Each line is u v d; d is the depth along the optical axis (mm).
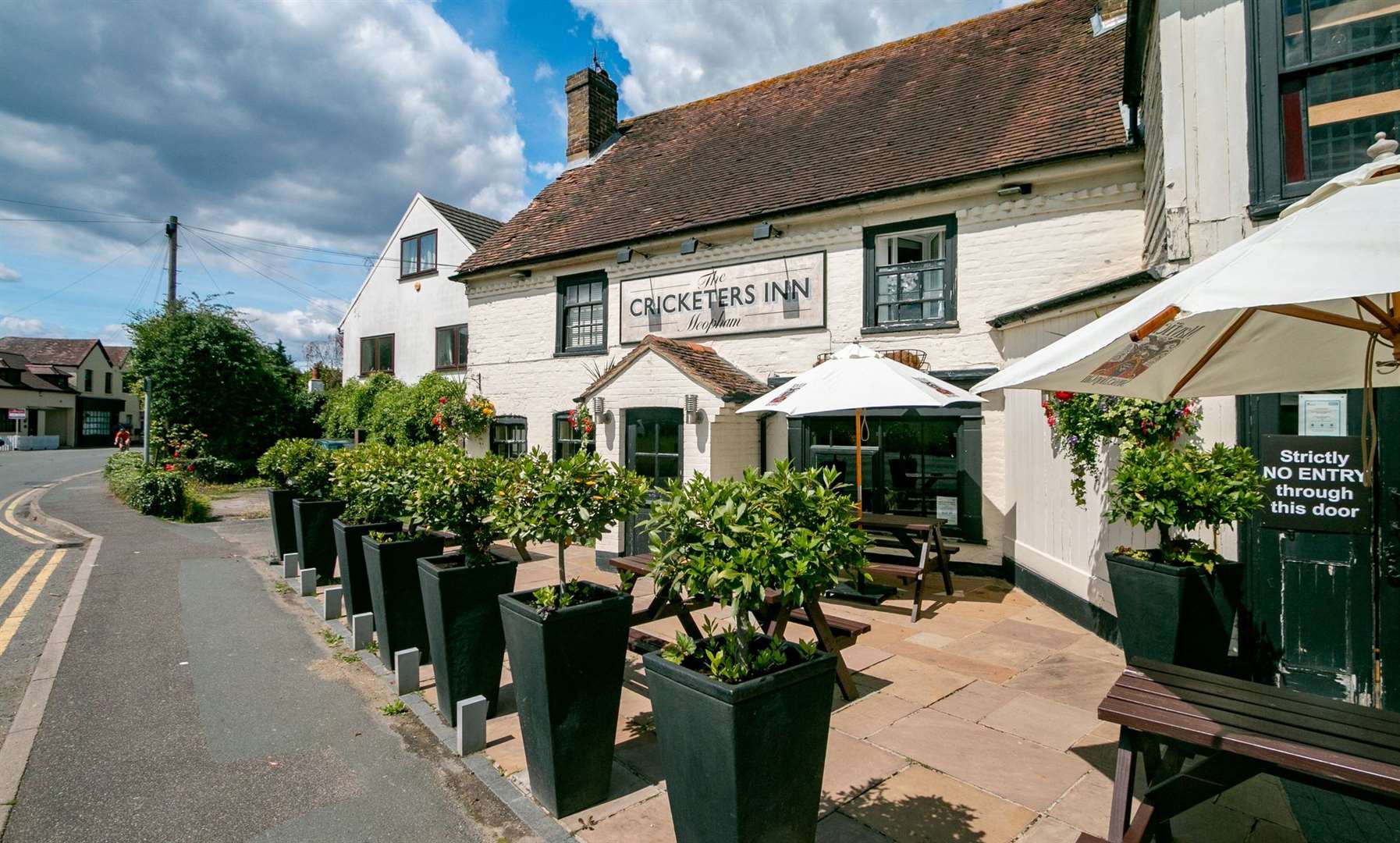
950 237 8391
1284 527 4406
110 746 3982
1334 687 4258
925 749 3850
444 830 3184
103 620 6488
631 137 14984
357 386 18766
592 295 11812
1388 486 4133
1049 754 3783
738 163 11570
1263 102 4633
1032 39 10617
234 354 19750
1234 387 3607
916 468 8516
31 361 51531
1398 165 2389
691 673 2533
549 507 3562
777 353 9516
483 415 12844
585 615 3275
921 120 10000
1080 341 2502
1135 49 6453
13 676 5121
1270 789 3459
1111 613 5617
